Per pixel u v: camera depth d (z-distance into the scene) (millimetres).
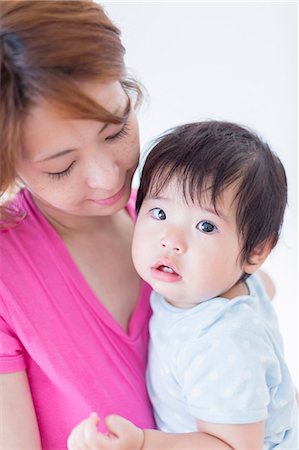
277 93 1588
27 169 781
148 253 860
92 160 767
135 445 778
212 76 1545
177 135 895
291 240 1675
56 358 869
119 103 763
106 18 751
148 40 1484
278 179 911
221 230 842
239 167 851
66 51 699
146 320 967
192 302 891
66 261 903
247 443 812
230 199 841
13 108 711
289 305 1692
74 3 724
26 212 923
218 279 855
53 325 871
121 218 1016
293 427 958
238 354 822
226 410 805
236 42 1527
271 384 881
